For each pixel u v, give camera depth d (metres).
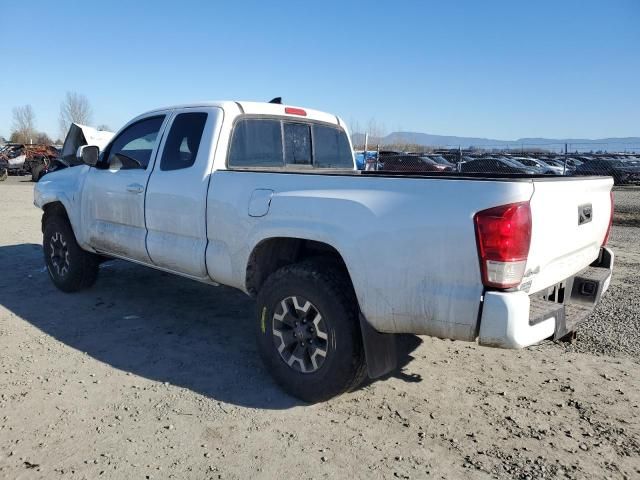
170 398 3.61
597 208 3.76
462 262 2.86
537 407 3.60
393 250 3.06
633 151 28.33
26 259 7.91
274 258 3.96
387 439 3.17
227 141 4.34
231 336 4.82
